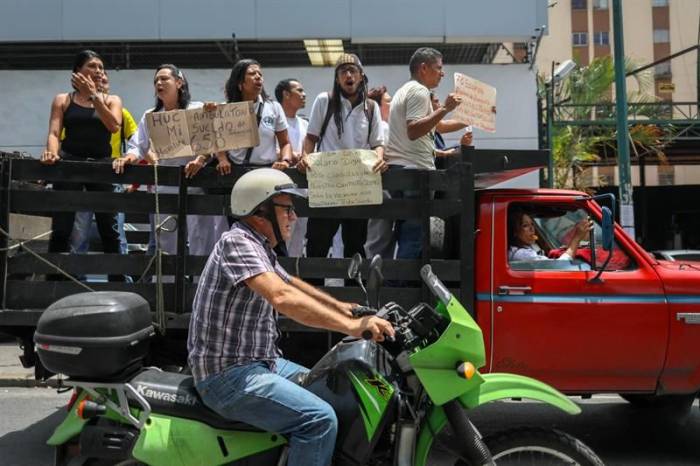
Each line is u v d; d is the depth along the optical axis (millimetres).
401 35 11977
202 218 5164
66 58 13047
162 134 4652
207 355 2797
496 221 4559
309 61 13312
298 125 6320
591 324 4438
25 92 12023
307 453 2717
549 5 13828
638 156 18016
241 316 2805
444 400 2842
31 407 6344
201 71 12094
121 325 2865
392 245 5180
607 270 4566
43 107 12039
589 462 2914
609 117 16250
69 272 4434
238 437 2803
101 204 4445
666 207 20922
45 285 4422
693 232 20844
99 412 2867
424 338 2943
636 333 4438
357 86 5305
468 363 2826
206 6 11906
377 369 2832
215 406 2781
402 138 5203
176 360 4641
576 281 4469
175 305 4395
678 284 4477
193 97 12109
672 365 4457
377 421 2785
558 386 4504
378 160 4422
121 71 12055
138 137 5469
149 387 2877
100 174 4438
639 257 4551
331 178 4418
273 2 11906
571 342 4449
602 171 32188
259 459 2803
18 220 4688
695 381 4477
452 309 2908
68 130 5484
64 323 2832
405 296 4344
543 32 11945
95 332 2818
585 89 16719
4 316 4355
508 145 12094
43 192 4414
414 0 11898
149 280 4688
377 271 2918
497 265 4500
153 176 4453
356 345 2877
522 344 4457
